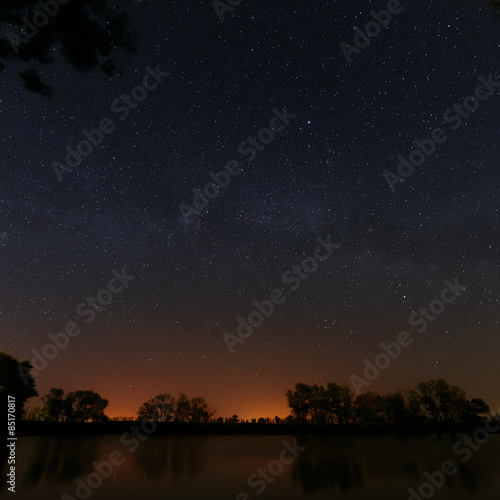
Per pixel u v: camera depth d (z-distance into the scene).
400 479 16.31
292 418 55.38
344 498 12.78
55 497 12.45
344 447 30.70
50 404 47.09
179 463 21.05
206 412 54.47
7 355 39.00
